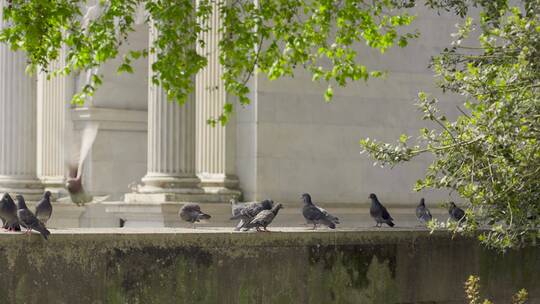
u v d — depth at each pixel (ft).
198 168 107.45
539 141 61.05
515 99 59.62
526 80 60.80
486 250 72.54
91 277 59.47
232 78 88.28
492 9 67.00
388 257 69.10
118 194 125.08
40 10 79.97
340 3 94.22
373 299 68.49
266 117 105.60
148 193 101.35
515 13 62.64
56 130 126.72
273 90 105.91
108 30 86.94
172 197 100.42
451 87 64.03
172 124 102.12
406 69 112.57
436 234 70.85
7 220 60.49
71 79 126.93
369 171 110.22
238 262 63.67
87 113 124.47
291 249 65.46
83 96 93.20
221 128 106.22
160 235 61.31
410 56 112.68
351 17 86.69
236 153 106.93
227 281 63.31
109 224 111.96
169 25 81.82
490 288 72.64
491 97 61.05
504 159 61.87
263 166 105.19
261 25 84.02
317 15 87.92
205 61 82.12
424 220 80.84
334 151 108.78
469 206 68.95
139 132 126.72
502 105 59.41
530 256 74.18
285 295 65.16
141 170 126.52
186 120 102.53
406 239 69.77
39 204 73.41
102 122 124.67
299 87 107.24
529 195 62.80
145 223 100.78
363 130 110.22
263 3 85.66
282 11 86.17
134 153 126.31
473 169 62.13
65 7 80.79
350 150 109.60
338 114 109.19
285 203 105.60
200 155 107.24
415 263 70.13
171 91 82.64
